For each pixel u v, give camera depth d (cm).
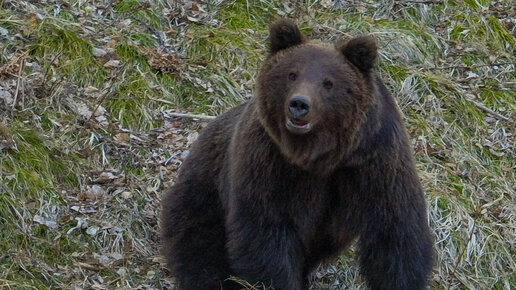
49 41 1432
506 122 1477
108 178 1254
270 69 955
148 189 1254
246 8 1619
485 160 1409
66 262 1129
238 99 1446
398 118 979
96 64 1425
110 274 1126
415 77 1505
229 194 1010
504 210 1309
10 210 1159
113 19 1532
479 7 1691
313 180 965
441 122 1445
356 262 1209
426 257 984
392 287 984
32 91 1341
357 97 934
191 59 1491
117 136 1325
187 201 1104
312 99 891
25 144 1246
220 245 1094
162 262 1163
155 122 1375
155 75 1445
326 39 1555
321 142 933
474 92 1516
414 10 1653
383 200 954
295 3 1639
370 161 947
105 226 1182
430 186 1309
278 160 952
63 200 1209
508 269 1238
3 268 1088
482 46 1608
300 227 984
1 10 1470
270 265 976
